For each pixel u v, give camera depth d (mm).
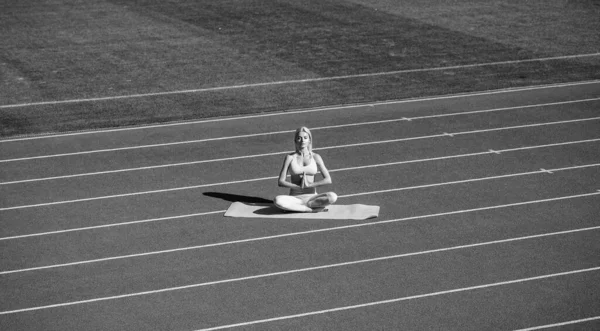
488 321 15508
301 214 20625
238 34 42406
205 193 22234
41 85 33250
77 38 41438
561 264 17797
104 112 29844
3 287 17000
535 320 15531
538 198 21578
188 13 47344
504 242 18953
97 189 22578
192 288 16938
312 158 21094
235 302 16328
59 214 20859
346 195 22016
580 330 15156
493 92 32219
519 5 49312
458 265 17828
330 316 15758
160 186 22766
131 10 48031
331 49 39344
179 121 28859
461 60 37344
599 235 19250
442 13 47188
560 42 40531
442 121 28578
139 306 16219
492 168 23891
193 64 36719
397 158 24891
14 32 42656
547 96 31594
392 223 20094
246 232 19641
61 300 16469
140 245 19016
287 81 33969
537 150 25422
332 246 18844
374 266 17828
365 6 49156
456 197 21719
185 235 19531
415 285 16969
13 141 26719
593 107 30047
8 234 19641
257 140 26766
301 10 48000
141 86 33219
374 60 37375
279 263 18031
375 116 29281
